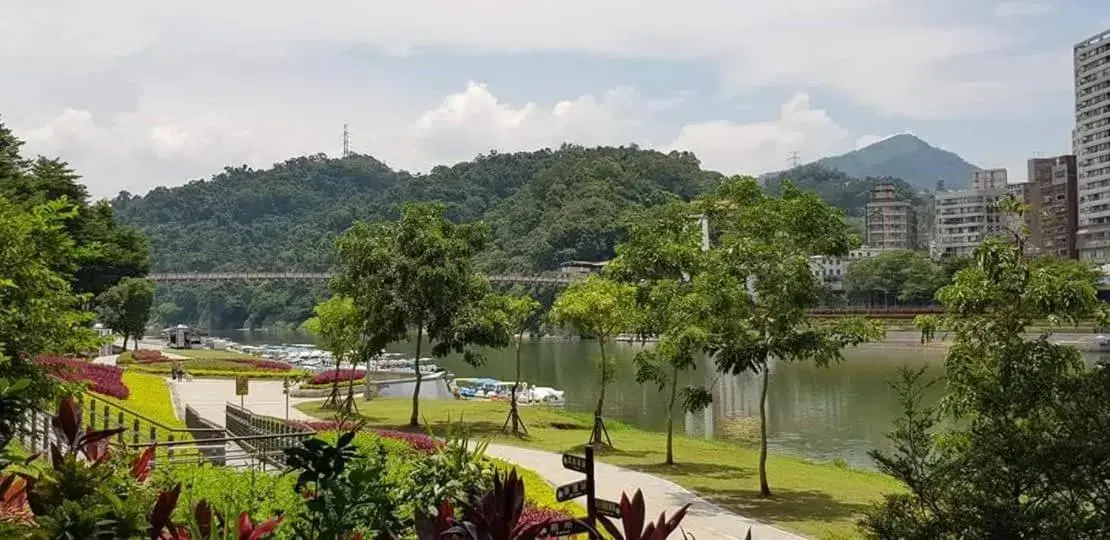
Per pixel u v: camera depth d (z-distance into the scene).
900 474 10.27
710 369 66.06
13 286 11.94
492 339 29.67
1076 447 9.05
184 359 57.78
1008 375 11.83
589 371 71.19
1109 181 116.94
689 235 23.77
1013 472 9.30
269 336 151.75
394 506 6.76
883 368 63.44
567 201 162.62
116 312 57.66
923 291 108.38
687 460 25.12
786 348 19.47
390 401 40.78
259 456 14.76
